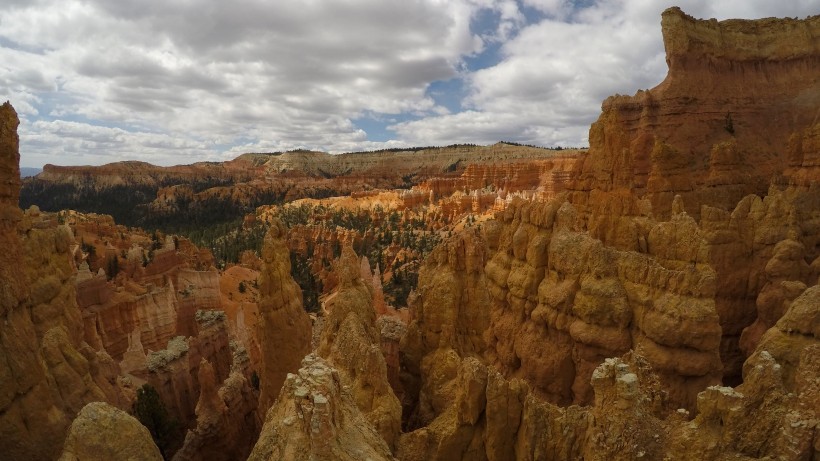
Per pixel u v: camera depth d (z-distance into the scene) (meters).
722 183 47.84
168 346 37.25
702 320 20.44
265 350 25.61
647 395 15.91
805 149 42.91
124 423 12.24
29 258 19.14
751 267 33.09
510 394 16.55
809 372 13.43
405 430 22.41
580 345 24.22
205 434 26.56
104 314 42.72
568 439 15.12
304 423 11.52
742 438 12.60
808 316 18.62
